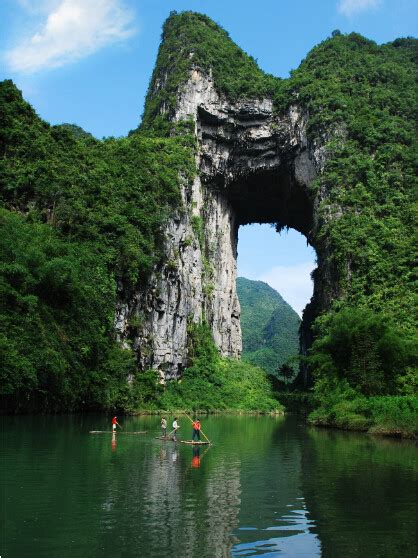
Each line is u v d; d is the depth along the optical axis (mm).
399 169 67375
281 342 146875
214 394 61500
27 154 49562
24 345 32625
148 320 54312
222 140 80500
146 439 26422
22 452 20016
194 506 13008
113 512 12273
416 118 74875
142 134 77688
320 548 10305
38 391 34562
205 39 86875
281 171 80750
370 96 76375
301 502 13586
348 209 64688
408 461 20156
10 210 45688
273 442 26906
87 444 22828
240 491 14742
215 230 79938
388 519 12188
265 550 10148
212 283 76375
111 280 46531
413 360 37031
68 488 14469
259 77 83625
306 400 61656
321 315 64750
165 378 57312
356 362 37219
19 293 34469
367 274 57844
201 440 27578
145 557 9617
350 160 68688
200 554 9844
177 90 79250
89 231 47469
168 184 61656
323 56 84688
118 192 54781
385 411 31281
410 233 60656
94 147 63125
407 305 50625
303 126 76688
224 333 78312
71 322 38938
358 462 19906
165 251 57875
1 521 11477
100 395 41281
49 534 10680
